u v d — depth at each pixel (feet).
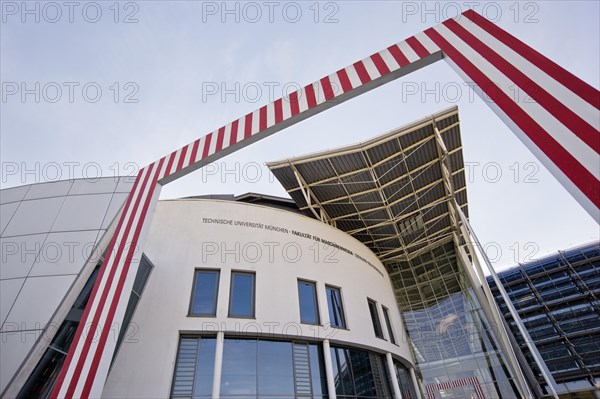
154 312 33.27
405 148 55.77
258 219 43.96
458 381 67.41
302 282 42.42
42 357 21.59
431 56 14.90
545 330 87.25
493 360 67.00
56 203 28.27
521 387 60.85
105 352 15.98
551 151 9.69
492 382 64.75
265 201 70.74
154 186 20.74
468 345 71.15
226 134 19.67
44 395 21.79
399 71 15.61
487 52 12.83
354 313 43.62
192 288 36.19
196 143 20.81
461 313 76.28
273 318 36.50
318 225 49.90
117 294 17.37
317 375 36.19
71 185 30.01
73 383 14.71
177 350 32.09
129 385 28.71
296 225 46.73
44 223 26.30
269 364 34.22
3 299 21.21
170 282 35.70
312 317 40.14
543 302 91.20
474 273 76.54
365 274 51.34
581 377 75.61
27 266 23.07
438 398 67.10
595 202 8.30
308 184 60.34
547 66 10.82
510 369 64.08
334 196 63.46
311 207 63.10
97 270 28.37
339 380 37.11
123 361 29.81
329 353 37.50
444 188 66.44
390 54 16.24
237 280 38.52
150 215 19.81
